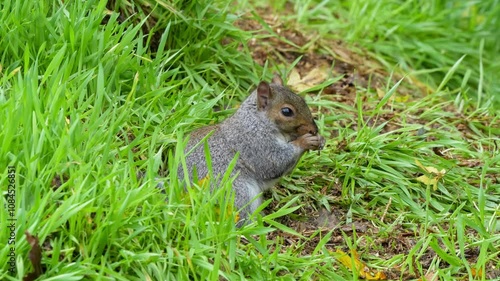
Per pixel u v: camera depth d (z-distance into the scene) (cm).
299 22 1612
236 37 1351
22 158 870
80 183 848
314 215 1097
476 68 1684
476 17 1831
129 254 834
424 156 1212
